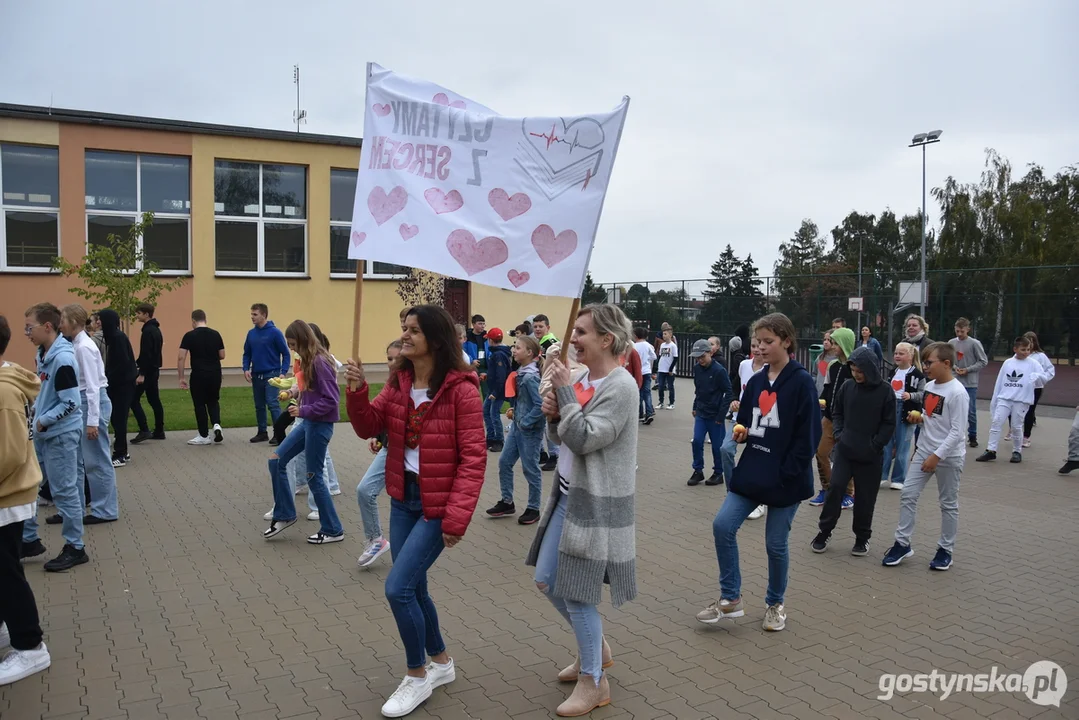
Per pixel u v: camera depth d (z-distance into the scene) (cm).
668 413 1702
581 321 392
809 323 2498
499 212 402
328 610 532
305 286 2142
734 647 479
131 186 1945
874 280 2359
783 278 2552
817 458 870
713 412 955
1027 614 539
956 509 633
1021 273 2047
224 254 2066
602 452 385
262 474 971
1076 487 965
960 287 2181
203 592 564
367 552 617
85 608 531
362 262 415
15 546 423
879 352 1238
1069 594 580
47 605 536
